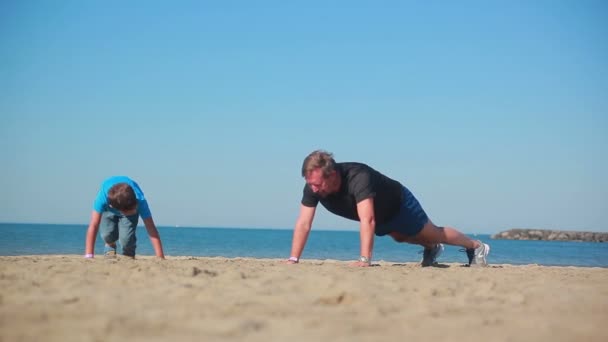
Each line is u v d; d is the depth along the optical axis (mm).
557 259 22609
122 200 6555
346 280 4352
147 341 2346
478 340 2555
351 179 6172
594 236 82438
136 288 3717
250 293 3576
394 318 2971
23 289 3598
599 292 4293
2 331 2490
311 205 6645
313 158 5848
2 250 18312
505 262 19219
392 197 6477
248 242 39094
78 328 2551
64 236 36156
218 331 2533
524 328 2836
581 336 2697
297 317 2904
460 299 3709
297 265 6340
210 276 4543
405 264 8031
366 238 6156
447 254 20391
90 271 4746
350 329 2672
